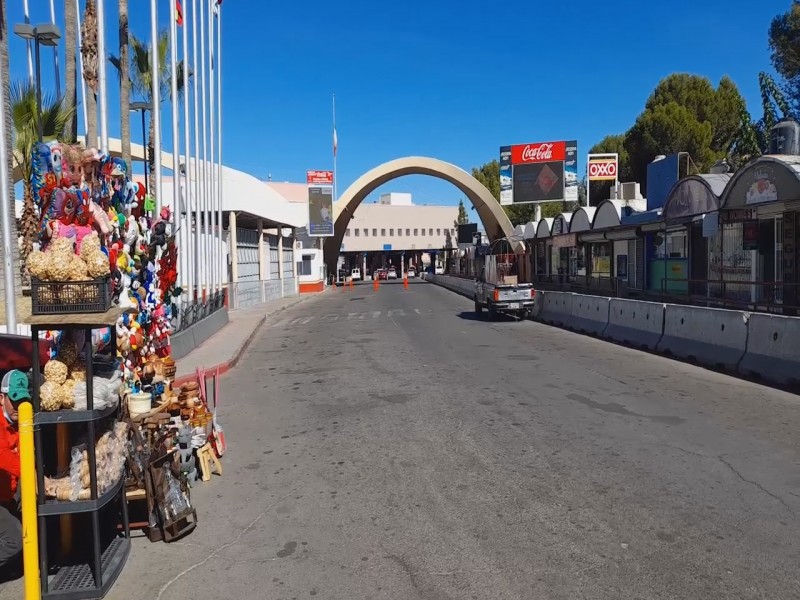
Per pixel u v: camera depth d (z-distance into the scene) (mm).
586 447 6613
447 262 86188
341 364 12812
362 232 87188
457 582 3916
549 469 5953
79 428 4051
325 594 3830
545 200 45562
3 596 3916
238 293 28406
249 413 8805
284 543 4566
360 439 7184
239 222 32719
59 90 14992
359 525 4824
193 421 6156
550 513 4922
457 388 9883
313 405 9094
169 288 7984
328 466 6281
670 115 37750
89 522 4340
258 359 14281
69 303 3791
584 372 11117
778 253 17625
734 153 37500
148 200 7250
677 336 12922
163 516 4621
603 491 5352
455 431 7363
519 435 7125
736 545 4305
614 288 29562
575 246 34562
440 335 17500
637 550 4266
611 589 3773
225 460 6637
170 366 7195
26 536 3670
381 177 61188
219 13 21031
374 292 47188
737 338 11023
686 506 4992
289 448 6973
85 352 3828
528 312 22406
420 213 90688
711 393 9227
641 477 5676
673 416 7863
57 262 3730
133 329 6242
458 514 4961
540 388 9742
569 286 35031
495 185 67625
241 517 5078
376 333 18531
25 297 14359
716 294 20859
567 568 4043
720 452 6359
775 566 4008
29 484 3678
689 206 20375
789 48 31641
